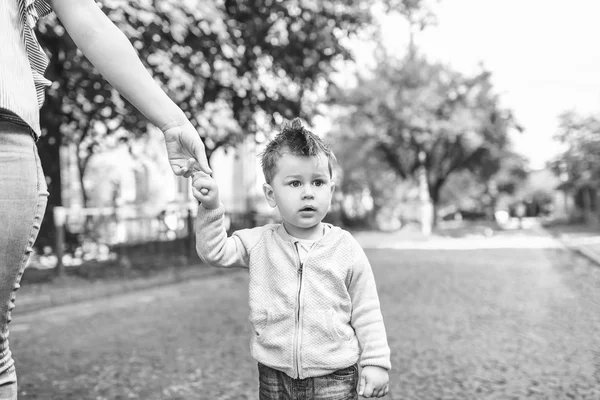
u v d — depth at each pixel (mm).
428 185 38906
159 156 24484
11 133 1553
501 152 38531
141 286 10164
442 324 6387
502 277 10828
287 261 2086
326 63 12086
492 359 4906
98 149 17312
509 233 30359
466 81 35688
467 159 38219
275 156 2098
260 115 12695
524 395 3988
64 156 23094
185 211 14273
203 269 12328
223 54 8828
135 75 1821
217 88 10688
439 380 4336
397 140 35312
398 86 35531
